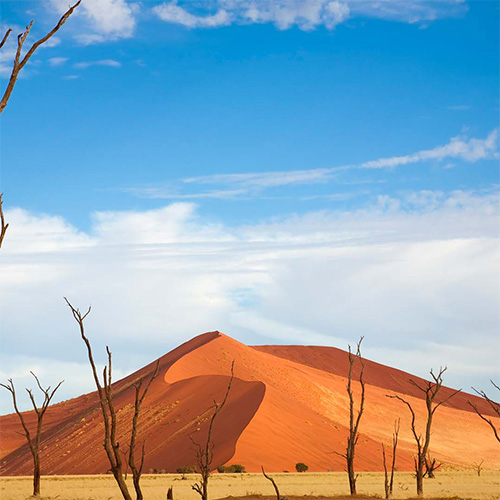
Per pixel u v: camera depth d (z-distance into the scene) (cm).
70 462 10006
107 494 4244
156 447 9488
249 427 9225
